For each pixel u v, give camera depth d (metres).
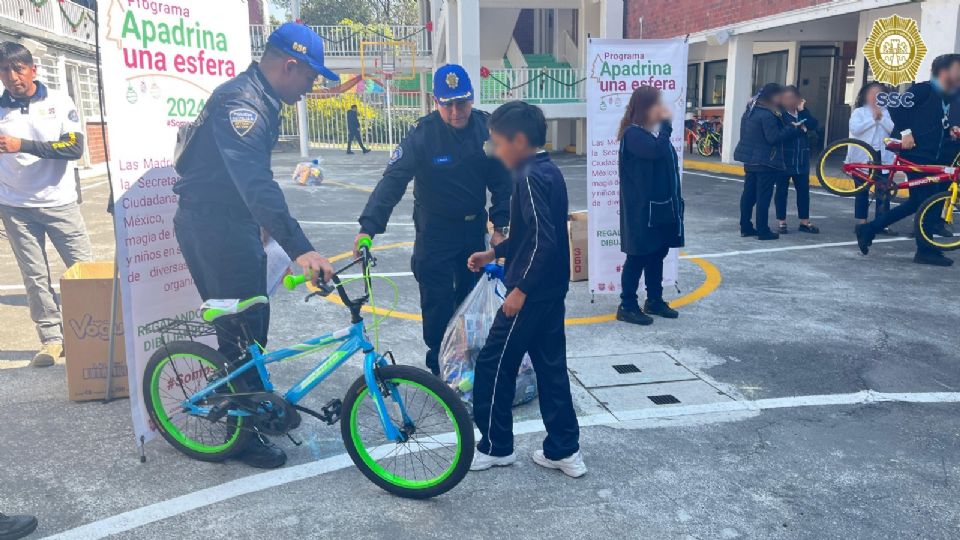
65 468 3.45
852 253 7.91
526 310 3.15
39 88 4.63
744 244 8.48
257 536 2.91
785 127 8.38
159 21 3.46
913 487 3.27
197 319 3.86
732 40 15.98
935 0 10.69
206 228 3.35
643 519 3.03
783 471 3.42
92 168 19.22
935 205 7.18
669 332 5.41
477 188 4.08
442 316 4.31
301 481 3.35
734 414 4.03
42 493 3.23
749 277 6.96
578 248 6.89
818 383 4.45
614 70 5.68
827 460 3.52
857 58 15.14
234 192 3.36
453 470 3.09
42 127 4.61
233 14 3.98
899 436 3.76
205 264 3.41
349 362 4.82
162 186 3.56
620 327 5.55
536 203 3.03
